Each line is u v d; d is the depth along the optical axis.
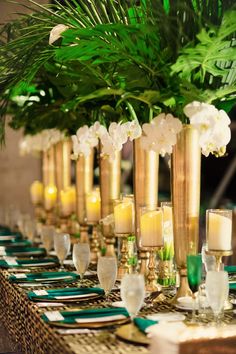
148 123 2.71
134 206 2.91
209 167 8.01
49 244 3.83
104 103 3.42
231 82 2.63
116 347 1.98
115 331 2.15
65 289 2.78
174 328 1.99
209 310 2.41
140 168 2.87
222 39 2.50
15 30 3.26
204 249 2.92
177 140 2.56
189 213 2.55
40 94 4.04
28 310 2.58
